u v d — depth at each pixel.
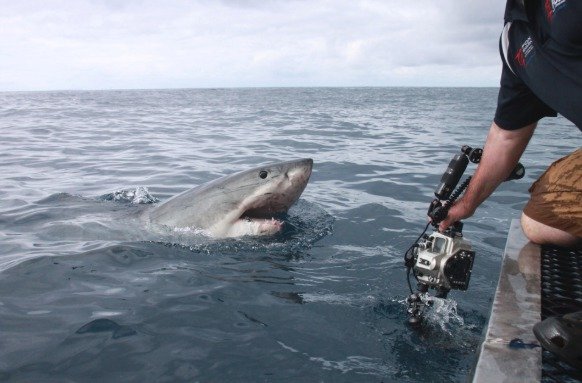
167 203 5.11
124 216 5.28
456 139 13.68
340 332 2.99
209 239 4.73
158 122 19.16
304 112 25.30
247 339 2.91
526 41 2.12
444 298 2.98
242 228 4.82
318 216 5.62
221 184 4.88
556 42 1.89
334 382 2.49
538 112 2.51
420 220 5.57
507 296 2.41
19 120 19.86
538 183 3.14
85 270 3.92
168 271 3.95
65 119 20.58
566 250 3.04
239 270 4.02
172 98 46.75
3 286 3.58
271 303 3.39
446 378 2.51
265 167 4.86
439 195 2.76
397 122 19.23
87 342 2.85
